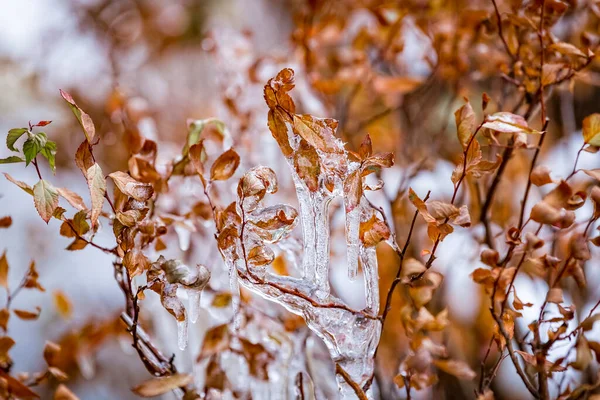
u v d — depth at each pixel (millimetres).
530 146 897
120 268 901
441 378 1080
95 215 819
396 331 1070
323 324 850
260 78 1122
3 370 928
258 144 1086
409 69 1209
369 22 1238
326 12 1149
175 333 1021
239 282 853
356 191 819
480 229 1056
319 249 841
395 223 1039
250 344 921
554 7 918
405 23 1141
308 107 1139
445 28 1083
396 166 1193
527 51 937
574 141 1195
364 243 842
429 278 885
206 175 964
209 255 967
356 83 1128
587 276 1052
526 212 1092
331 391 997
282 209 838
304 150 826
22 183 834
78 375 1194
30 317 931
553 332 875
